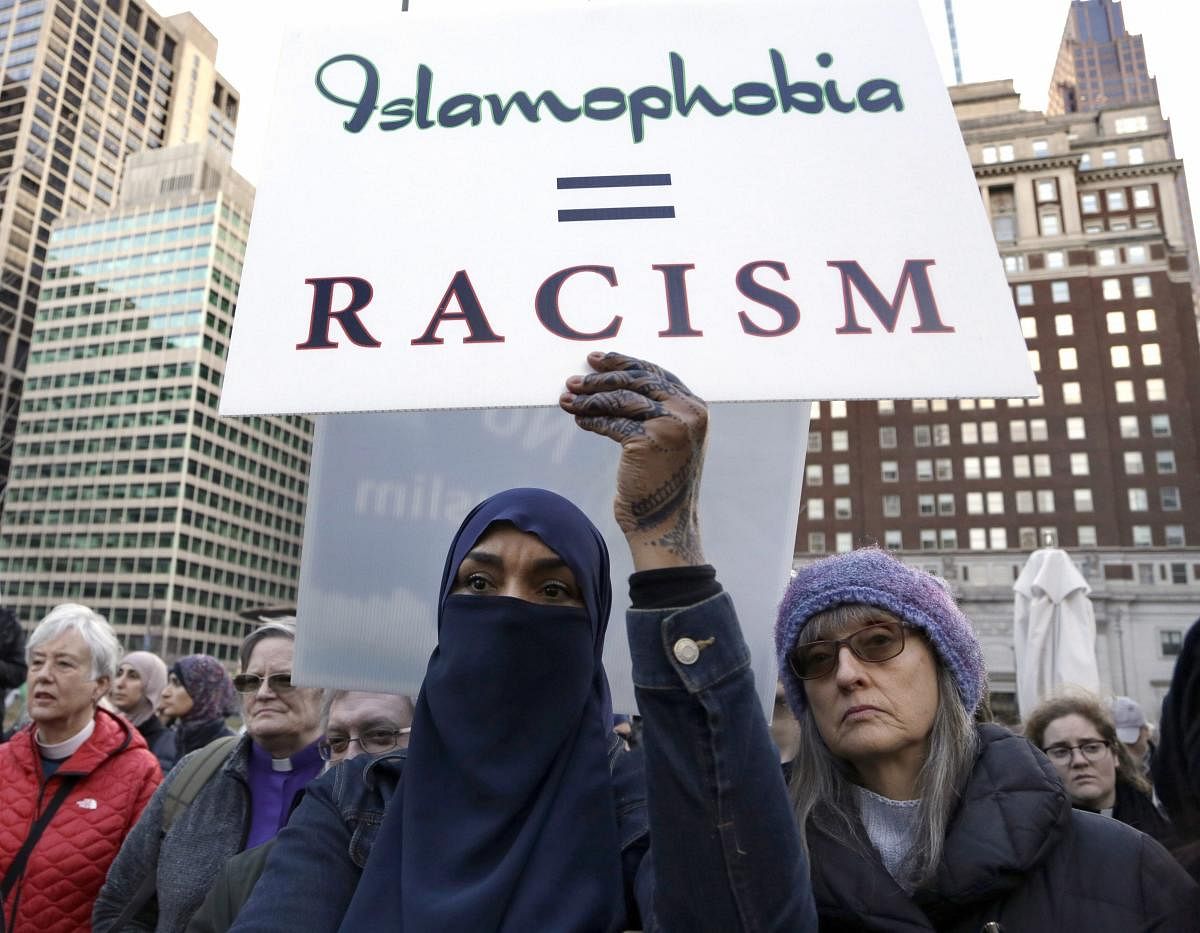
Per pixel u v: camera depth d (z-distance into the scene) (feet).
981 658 4.90
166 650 252.01
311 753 8.17
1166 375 171.42
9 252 298.76
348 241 4.12
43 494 279.69
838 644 4.71
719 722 3.42
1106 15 529.04
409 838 4.13
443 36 4.67
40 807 8.69
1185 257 186.39
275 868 4.37
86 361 288.10
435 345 3.89
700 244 4.05
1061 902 4.16
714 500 5.48
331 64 4.62
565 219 4.13
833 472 179.22
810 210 4.11
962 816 4.39
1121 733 12.94
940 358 3.80
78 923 8.35
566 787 4.26
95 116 331.77
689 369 3.81
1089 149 204.74
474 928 3.71
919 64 4.48
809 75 4.48
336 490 5.60
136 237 295.89
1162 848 4.32
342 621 5.46
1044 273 181.88
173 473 266.77
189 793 7.83
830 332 3.85
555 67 4.56
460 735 4.33
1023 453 171.63
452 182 4.25
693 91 4.46
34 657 9.11
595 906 3.90
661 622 3.49
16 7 320.91
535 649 4.37
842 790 4.78
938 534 170.81
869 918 4.15
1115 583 160.25
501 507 4.65
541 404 3.76
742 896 3.34
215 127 394.52
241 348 3.92
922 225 4.06
